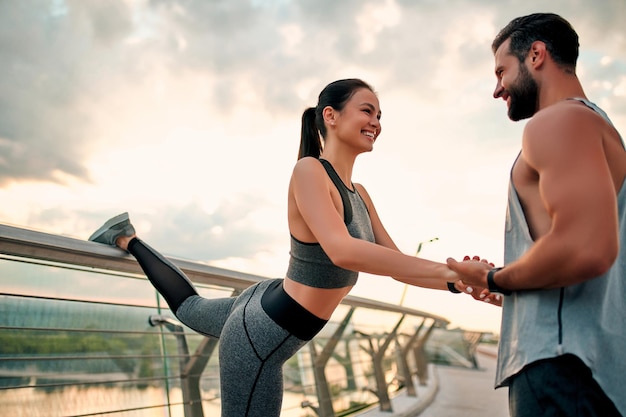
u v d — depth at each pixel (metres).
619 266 1.20
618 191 1.20
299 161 1.83
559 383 1.10
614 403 1.09
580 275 1.05
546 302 1.16
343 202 1.85
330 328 4.64
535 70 1.30
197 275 2.65
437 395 7.48
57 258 2.16
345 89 1.96
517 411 1.16
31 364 2.02
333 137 1.97
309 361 4.27
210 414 2.75
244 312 1.91
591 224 1.04
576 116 1.12
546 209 1.16
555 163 1.09
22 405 1.95
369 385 5.49
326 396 4.34
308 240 1.80
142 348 2.51
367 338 5.66
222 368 1.91
